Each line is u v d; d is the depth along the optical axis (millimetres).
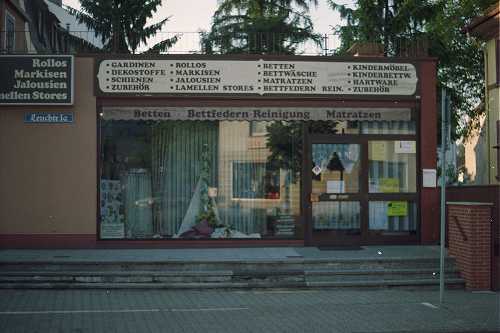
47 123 9906
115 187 10242
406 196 10438
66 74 9789
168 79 9977
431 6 19672
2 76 9773
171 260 8398
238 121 10539
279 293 7758
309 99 10164
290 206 10383
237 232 10406
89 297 7375
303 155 10328
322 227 10305
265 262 8422
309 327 5871
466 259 8305
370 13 19672
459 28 20891
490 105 14781
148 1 22266
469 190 10758
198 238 10273
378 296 7621
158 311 6562
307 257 8758
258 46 20250
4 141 9875
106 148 10211
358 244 10320
